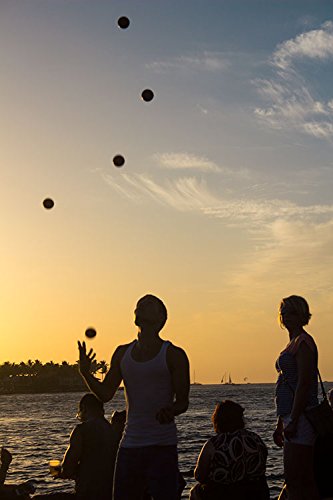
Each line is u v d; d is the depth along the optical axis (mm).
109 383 5738
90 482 7363
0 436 49781
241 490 6270
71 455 7383
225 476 6246
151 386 5531
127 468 5562
